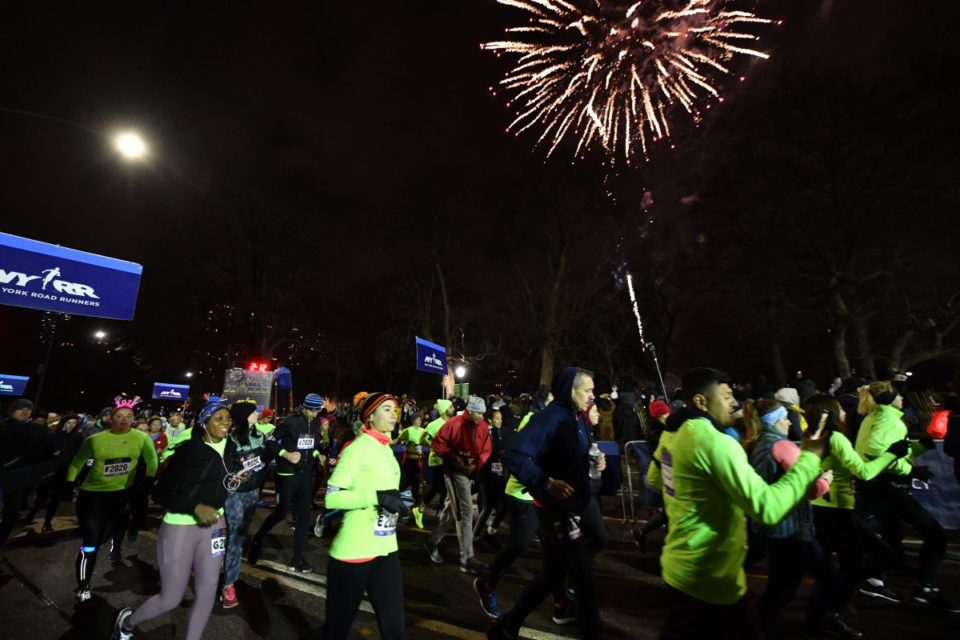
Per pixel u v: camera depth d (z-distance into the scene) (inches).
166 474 154.2
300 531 247.3
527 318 1252.5
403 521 357.1
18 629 185.9
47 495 398.3
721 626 95.8
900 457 178.5
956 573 224.8
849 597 167.6
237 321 1364.4
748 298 903.7
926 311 816.3
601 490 225.5
